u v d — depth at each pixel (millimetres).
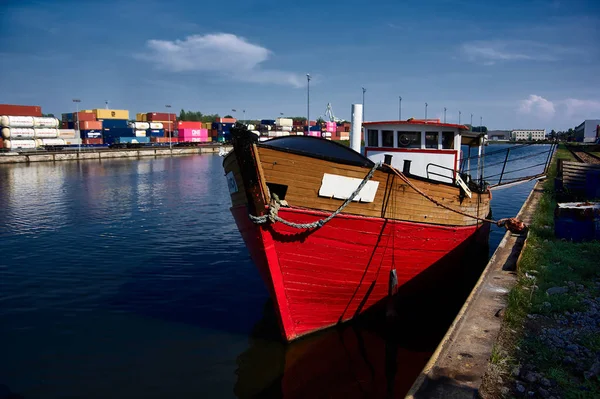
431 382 5301
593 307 7438
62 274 13398
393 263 9562
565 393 5086
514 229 10594
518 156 76688
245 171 7594
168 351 8648
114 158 76688
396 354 8539
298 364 8156
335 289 9023
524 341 6352
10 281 12719
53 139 79562
